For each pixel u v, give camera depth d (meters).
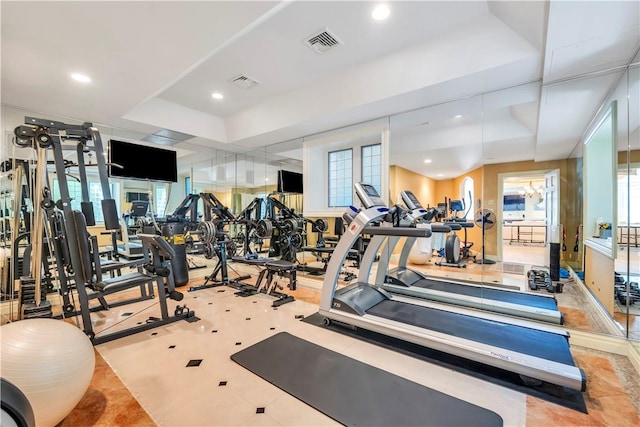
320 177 4.76
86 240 2.64
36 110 3.64
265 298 4.04
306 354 2.44
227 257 4.96
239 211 5.89
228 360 2.35
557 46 2.22
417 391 1.94
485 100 3.29
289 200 5.17
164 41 2.27
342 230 4.61
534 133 3.92
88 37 2.19
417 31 2.67
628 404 1.81
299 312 3.47
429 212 3.64
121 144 4.50
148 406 1.80
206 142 5.16
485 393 1.92
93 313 3.43
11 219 3.28
